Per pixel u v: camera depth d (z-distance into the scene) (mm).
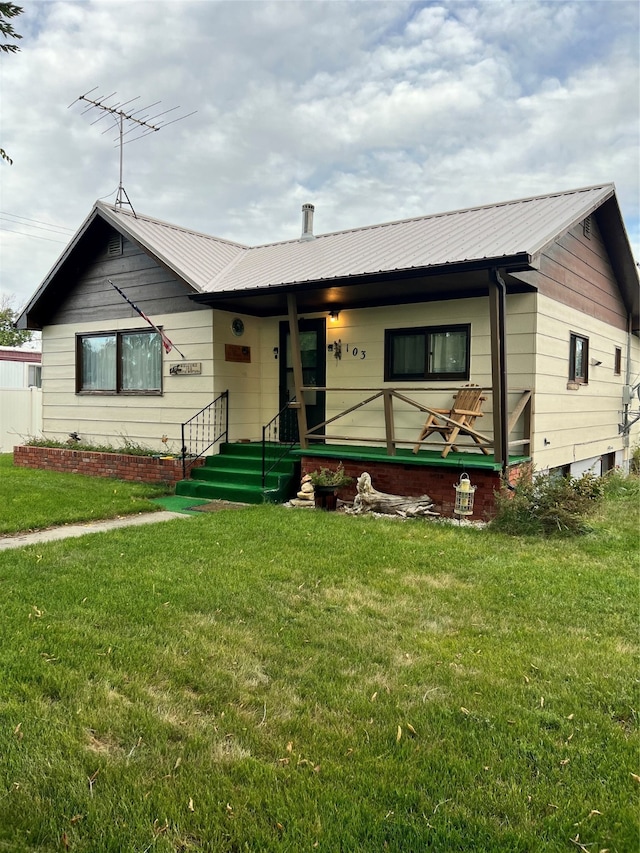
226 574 4965
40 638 3652
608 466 12562
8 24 4836
